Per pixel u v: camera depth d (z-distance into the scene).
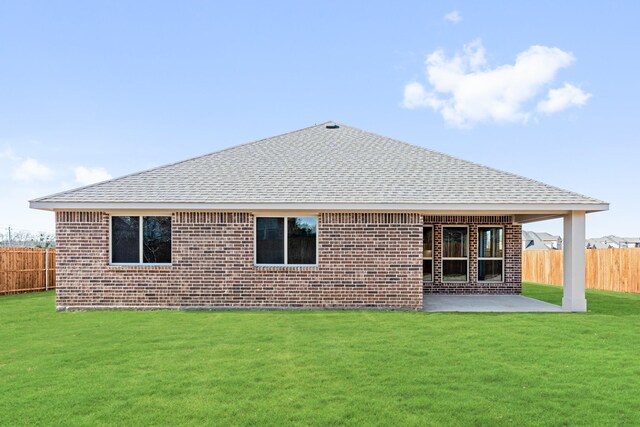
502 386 6.18
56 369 6.97
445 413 5.27
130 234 13.38
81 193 13.15
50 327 10.43
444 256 17.56
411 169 14.95
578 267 13.11
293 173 14.55
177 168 14.76
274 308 13.22
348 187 13.66
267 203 12.81
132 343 8.72
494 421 5.06
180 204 12.80
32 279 20.78
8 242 40.59
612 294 19.12
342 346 8.42
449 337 9.22
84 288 13.17
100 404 5.53
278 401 5.62
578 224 13.13
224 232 13.26
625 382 6.36
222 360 7.45
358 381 6.37
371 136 18.02
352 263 13.27
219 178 14.16
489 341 8.84
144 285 13.22
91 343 8.73
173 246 13.22
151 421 5.04
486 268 17.56
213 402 5.59
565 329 10.10
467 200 12.91
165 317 11.77
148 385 6.20
